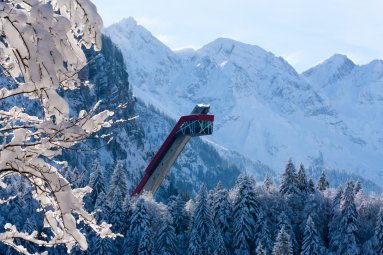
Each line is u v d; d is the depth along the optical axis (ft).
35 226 193.36
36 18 18.22
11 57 19.01
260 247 236.22
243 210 292.61
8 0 18.70
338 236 285.23
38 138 20.66
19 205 202.08
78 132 19.92
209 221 285.23
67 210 20.34
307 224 284.41
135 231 278.46
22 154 20.04
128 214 292.61
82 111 21.26
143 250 263.29
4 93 19.75
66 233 20.79
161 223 301.02
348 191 296.30
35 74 17.99
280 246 245.04
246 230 290.35
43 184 20.90
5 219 203.00
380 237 273.33
